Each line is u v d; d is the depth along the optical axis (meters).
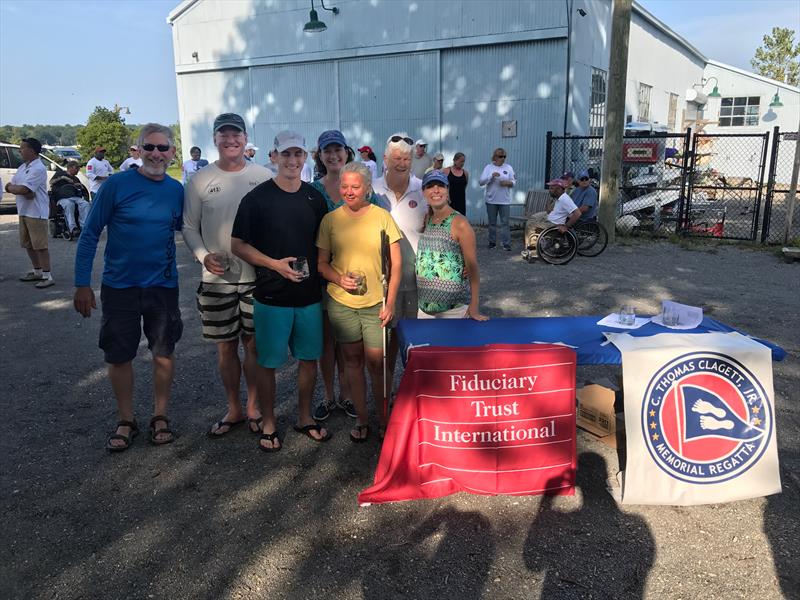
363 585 2.71
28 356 5.65
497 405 3.27
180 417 4.36
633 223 12.23
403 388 3.26
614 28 10.73
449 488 3.35
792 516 3.15
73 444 3.99
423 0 13.79
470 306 3.89
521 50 13.19
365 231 3.58
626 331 3.56
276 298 3.59
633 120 18.05
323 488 3.47
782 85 24.20
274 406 4.12
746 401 3.25
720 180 17.20
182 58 16.83
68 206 12.61
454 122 14.15
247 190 3.76
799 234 12.12
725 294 7.61
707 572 2.76
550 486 3.34
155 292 3.79
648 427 3.21
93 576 2.78
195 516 3.22
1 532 3.09
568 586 2.69
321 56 15.11
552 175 13.32
